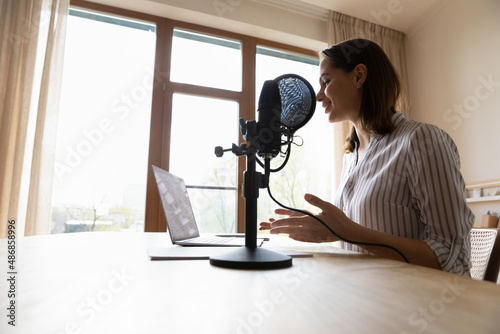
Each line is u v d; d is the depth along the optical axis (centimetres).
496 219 226
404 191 89
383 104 99
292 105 61
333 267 46
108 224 231
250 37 291
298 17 297
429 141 83
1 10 211
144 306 26
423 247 70
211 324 21
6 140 200
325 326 21
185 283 35
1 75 206
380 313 24
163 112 253
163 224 238
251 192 55
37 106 215
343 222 66
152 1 246
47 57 214
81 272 40
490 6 246
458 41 271
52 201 219
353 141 126
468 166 256
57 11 225
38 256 55
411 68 320
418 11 298
